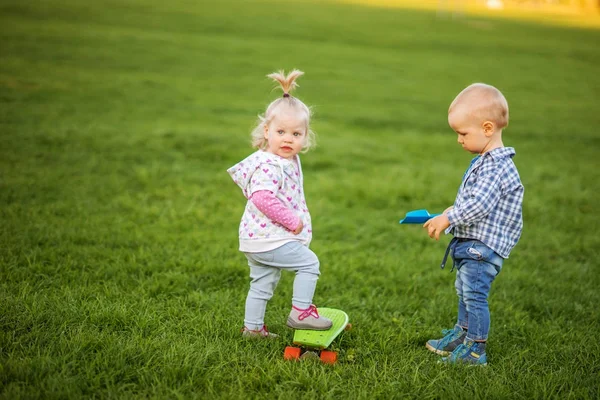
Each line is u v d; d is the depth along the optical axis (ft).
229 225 17.65
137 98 37.99
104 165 22.63
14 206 16.88
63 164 22.13
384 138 34.06
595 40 103.50
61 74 42.42
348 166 26.78
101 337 9.75
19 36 55.93
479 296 9.89
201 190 20.97
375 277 14.35
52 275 12.80
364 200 21.93
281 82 10.12
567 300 13.41
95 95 37.11
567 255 17.20
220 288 13.07
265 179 9.63
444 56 76.13
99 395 8.28
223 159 25.84
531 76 66.69
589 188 25.39
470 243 9.86
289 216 9.53
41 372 8.46
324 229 18.31
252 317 10.46
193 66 53.52
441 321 12.10
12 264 12.91
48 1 82.99
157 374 8.88
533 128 40.45
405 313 12.53
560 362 10.21
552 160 31.09
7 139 24.67
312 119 38.01
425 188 23.81
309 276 9.88
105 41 59.82
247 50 65.87
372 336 11.01
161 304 11.60
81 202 18.08
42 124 28.04
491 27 113.39
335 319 10.46
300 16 101.81
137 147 25.98
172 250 14.99
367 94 49.78
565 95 57.00
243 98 42.50
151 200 19.44
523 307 13.15
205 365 9.27
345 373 9.35
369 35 88.22
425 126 38.65
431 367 9.73
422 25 106.63
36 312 10.41
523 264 16.05
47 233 14.98
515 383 9.30
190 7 97.45
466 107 9.71
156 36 67.31
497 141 9.86
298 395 8.63
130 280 12.85
